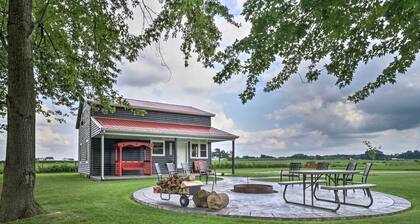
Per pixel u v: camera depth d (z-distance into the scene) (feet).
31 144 20.75
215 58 16.26
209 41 23.85
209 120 79.71
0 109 39.42
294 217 20.30
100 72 35.73
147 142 67.21
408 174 62.54
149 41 27.40
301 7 11.21
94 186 41.75
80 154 75.51
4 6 31.71
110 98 38.34
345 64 16.78
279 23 12.37
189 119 76.33
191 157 73.67
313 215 20.90
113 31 31.37
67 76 37.14
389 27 13.84
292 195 31.58
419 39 14.30
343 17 11.92
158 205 25.32
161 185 27.22
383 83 18.54
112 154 64.13
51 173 79.77
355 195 31.07
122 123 62.80
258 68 15.80
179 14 23.63
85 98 40.24
